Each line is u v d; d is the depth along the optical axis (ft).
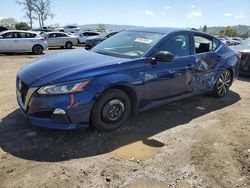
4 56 51.85
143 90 15.28
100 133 14.48
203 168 11.85
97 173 11.14
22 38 56.29
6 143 13.10
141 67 14.94
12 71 31.91
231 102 20.98
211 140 14.43
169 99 17.02
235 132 15.55
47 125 12.91
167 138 14.42
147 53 15.44
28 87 13.05
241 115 18.26
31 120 13.24
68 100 12.75
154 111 18.13
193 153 13.01
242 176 11.44
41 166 11.43
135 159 12.28
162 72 15.94
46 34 76.48
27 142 13.26
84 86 13.00
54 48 79.56
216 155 12.92
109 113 14.34
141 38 16.90
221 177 11.30
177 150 13.23
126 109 15.07
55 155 12.28
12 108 17.52
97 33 90.63
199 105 19.86
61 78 12.75
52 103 12.62
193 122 16.70
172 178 11.08
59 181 10.53
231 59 21.59
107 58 15.02
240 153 13.23
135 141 13.93
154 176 11.14
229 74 21.94
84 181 10.61
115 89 14.28
